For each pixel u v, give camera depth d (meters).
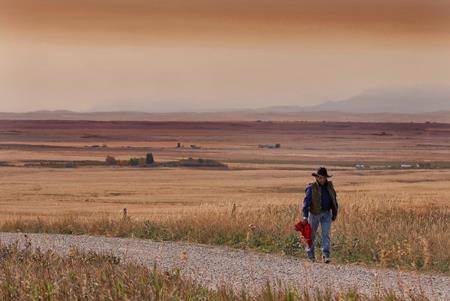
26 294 28.53
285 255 52.03
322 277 42.00
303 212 50.03
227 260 48.69
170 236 62.41
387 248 49.56
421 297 31.59
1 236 64.62
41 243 58.22
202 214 71.19
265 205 86.50
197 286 32.00
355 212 68.25
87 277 30.89
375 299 30.84
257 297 29.91
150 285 29.34
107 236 65.69
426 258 43.31
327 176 49.91
